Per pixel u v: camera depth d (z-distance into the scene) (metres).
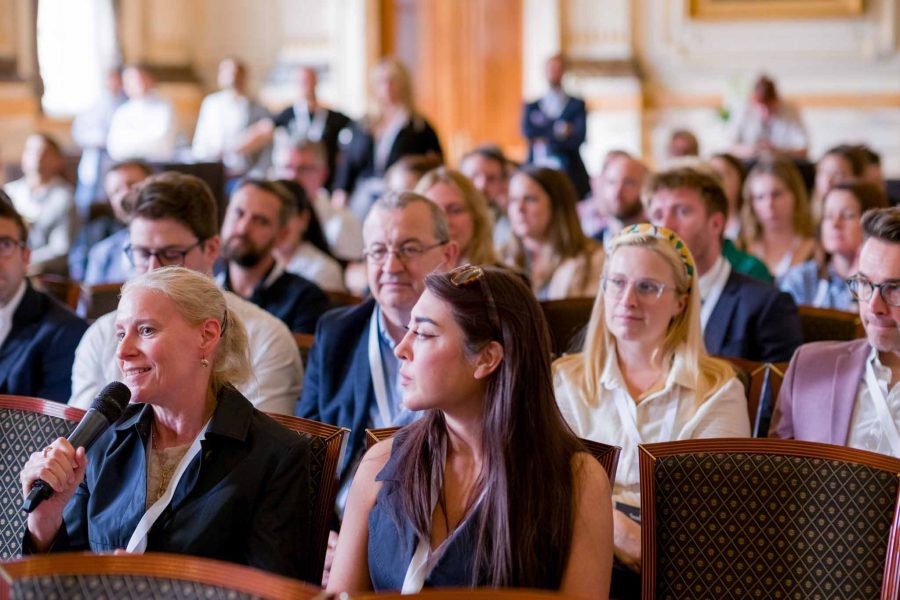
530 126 12.36
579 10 15.10
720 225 4.51
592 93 14.99
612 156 6.46
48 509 2.67
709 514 2.73
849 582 2.65
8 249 4.03
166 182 3.95
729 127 12.68
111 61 14.52
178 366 2.71
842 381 3.34
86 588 2.04
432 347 2.46
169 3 15.34
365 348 3.79
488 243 5.25
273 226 4.84
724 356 3.94
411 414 3.63
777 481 2.72
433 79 15.77
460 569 2.44
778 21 15.02
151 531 2.71
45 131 13.49
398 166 6.38
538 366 2.47
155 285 2.73
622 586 3.21
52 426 3.01
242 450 2.76
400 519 2.51
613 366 3.55
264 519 2.72
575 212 5.74
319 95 15.34
